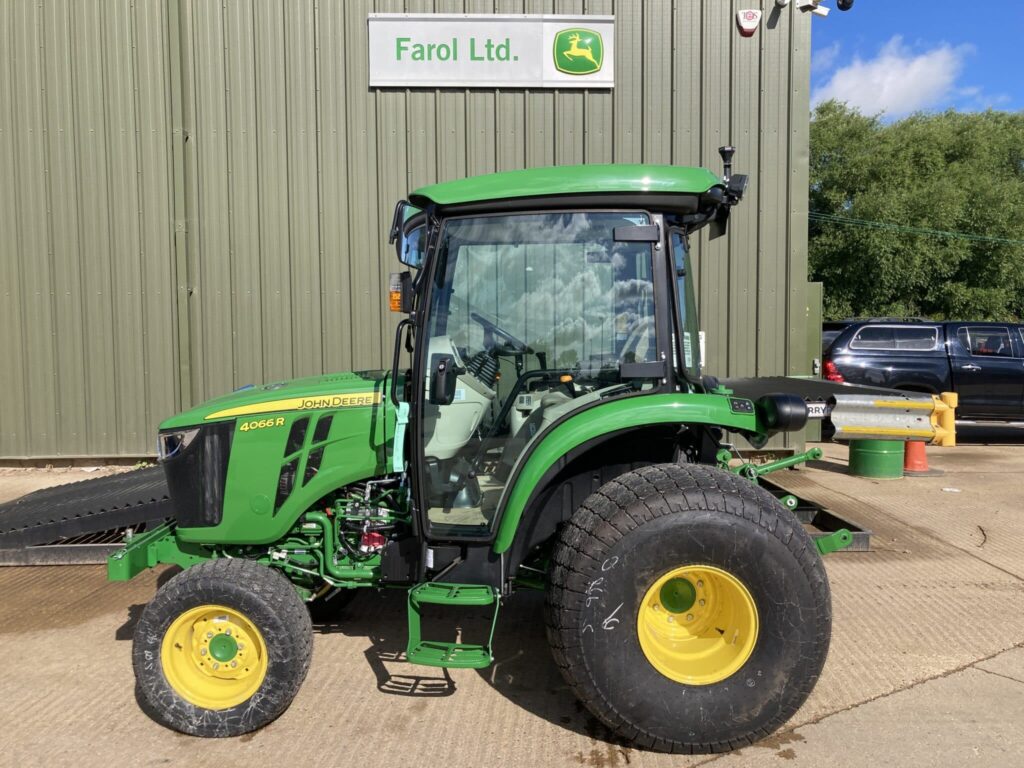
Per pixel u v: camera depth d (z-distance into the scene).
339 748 3.08
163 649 3.18
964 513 6.50
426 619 4.43
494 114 8.16
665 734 2.91
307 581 3.74
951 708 3.34
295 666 3.14
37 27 7.97
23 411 8.27
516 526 3.10
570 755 3.02
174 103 8.05
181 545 3.67
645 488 2.96
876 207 24.77
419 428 3.26
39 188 8.10
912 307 25.69
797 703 2.89
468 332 3.31
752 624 2.89
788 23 8.12
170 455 3.50
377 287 8.27
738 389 4.99
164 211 8.15
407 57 8.08
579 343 3.31
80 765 2.98
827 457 9.06
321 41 8.07
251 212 8.18
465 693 3.54
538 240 3.27
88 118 8.05
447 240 3.28
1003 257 25.11
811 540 2.93
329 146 8.16
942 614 4.37
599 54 8.10
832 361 10.42
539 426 3.32
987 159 28.52
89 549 5.05
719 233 3.87
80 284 8.18
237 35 8.04
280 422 3.44
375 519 3.52
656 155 8.23
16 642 4.16
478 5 8.07
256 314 8.25
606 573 2.88
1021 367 10.00
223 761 3.00
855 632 4.14
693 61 8.16
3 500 7.04
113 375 8.25
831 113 28.11
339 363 8.30
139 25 8.00
